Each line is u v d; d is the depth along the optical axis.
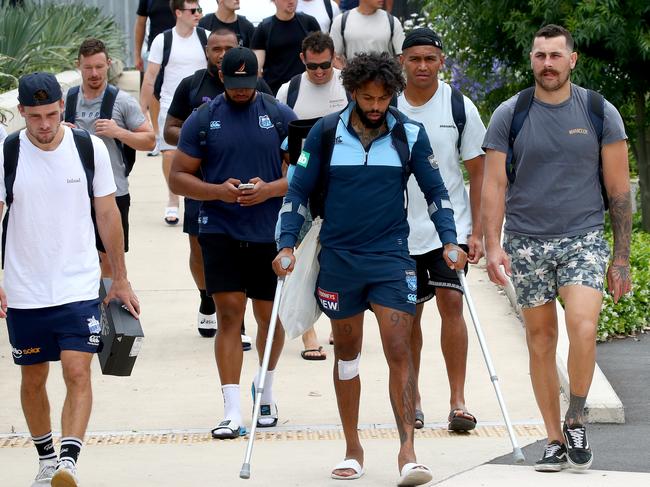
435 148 12.95
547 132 11.25
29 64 28.34
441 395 14.26
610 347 16.14
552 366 11.65
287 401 14.15
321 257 11.30
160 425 13.42
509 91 21.77
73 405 10.70
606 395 13.23
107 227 11.19
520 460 10.75
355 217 11.05
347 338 11.30
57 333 10.91
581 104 11.27
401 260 11.11
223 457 12.20
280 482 11.27
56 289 10.85
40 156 10.85
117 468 11.84
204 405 14.10
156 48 21.36
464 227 13.09
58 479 10.23
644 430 12.81
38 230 10.84
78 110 16.03
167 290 19.03
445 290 12.98
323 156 11.11
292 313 11.62
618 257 11.39
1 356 15.98
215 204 13.08
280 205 13.17
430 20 22.23
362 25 19.73
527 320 11.64
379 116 10.93
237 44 15.38
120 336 11.05
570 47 11.16
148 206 24.70
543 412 11.63
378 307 11.03
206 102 13.44
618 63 19.47
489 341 16.23
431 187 11.34
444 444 12.51
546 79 11.12
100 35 37.25
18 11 29.78
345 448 12.51
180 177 13.07
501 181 11.46
